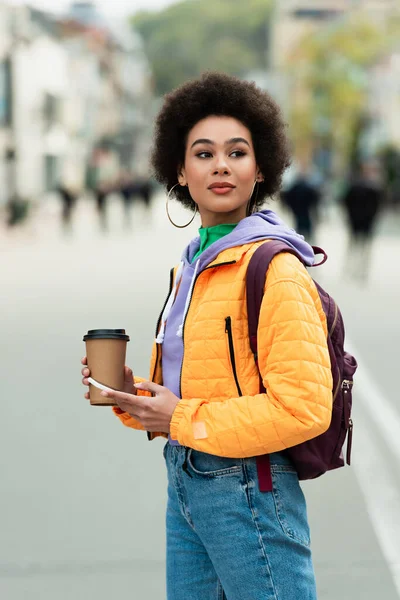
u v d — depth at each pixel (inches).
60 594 167.5
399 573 175.8
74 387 331.0
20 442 260.8
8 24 1870.1
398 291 637.3
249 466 96.5
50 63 2340.1
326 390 93.0
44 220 1646.2
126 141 3964.1
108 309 524.1
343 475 234.4
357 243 719.7
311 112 2655.0
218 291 97.2
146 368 350.3
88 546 188.4
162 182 109.8
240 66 6181.1
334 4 3727.9
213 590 103.7
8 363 372.2
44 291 614.5
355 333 452.4
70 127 2709.2
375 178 723.4
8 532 195.3
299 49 2760.8
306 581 97.4
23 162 2052.2
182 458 98.7
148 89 5477.4
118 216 1979.6
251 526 96.0
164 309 104.8
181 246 1098.7
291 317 92.7
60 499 214.8
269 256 94.6
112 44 3907.5
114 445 258.2
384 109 2625.5
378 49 2625.5
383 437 268.1
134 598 166.2
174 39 6289.4
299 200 740.7
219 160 100.2
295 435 92.0
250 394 95.7
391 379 347.9
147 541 190.9
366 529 197.6
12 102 1899.6
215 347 96.3
